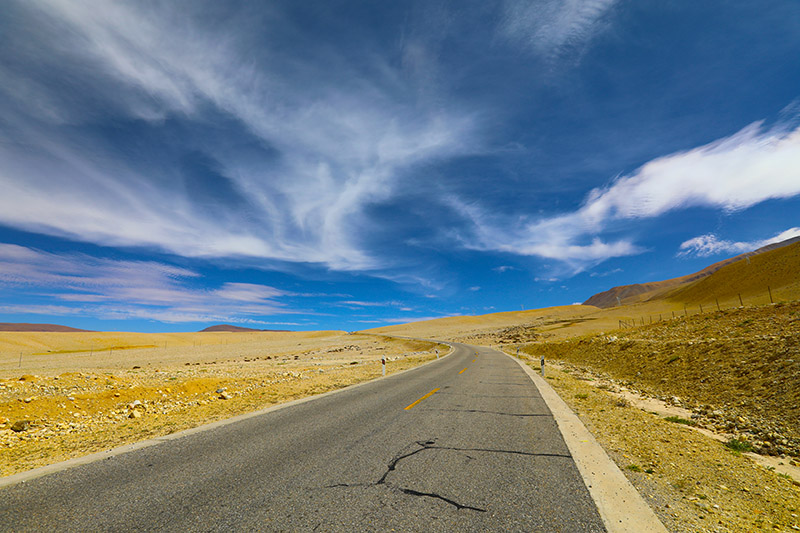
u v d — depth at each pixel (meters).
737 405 10.91
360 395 10.33
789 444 7.52
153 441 5.80
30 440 6.91
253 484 3.95
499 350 43.00
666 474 4.54
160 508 3.39
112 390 10.98
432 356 31.53
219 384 13.40
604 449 5.41
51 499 3.64
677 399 12.75
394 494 3.65
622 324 66.88
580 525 3.06
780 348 12.90
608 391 14.31
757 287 68.38
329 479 4.07
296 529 2.96
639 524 3.11
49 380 13.17
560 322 97.31
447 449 5.20
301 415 7.66
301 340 94.31
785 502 4.07
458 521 3.09
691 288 103.62
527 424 6.77
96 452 5.56
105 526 3.07
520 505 3.42
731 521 3.39
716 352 15.71
